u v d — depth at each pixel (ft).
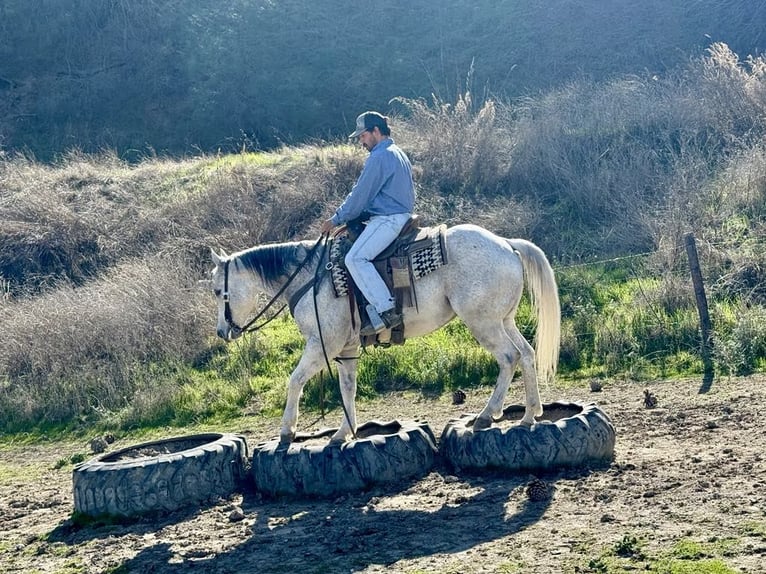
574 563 16.47
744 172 51.01
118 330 44.42
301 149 69.51
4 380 43.52
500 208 55.57
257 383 40.86
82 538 22.34
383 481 23.32
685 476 21.57
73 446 37.04
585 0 96.12
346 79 97.96
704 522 18.01
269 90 98.22
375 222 23.81
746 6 86.53
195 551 19.86
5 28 113.09
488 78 89.56
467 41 98.68
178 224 59.52
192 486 23.75
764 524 17.42
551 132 60.90
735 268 42.39
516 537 18.38
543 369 25.44
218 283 25.43
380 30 105.09
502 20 99.55
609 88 65.98
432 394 37.76
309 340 24.49
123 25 111.14
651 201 52.80
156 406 39.37
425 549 18.30
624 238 49.83
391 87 95.20
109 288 47.98
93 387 41.63
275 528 21.03
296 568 18.04
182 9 113.09
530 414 24.58
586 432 23.34
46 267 58.59
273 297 25.08
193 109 98.78
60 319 45.39
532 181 58.75
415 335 24.44
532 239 52.42
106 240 59.31
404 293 23.62
